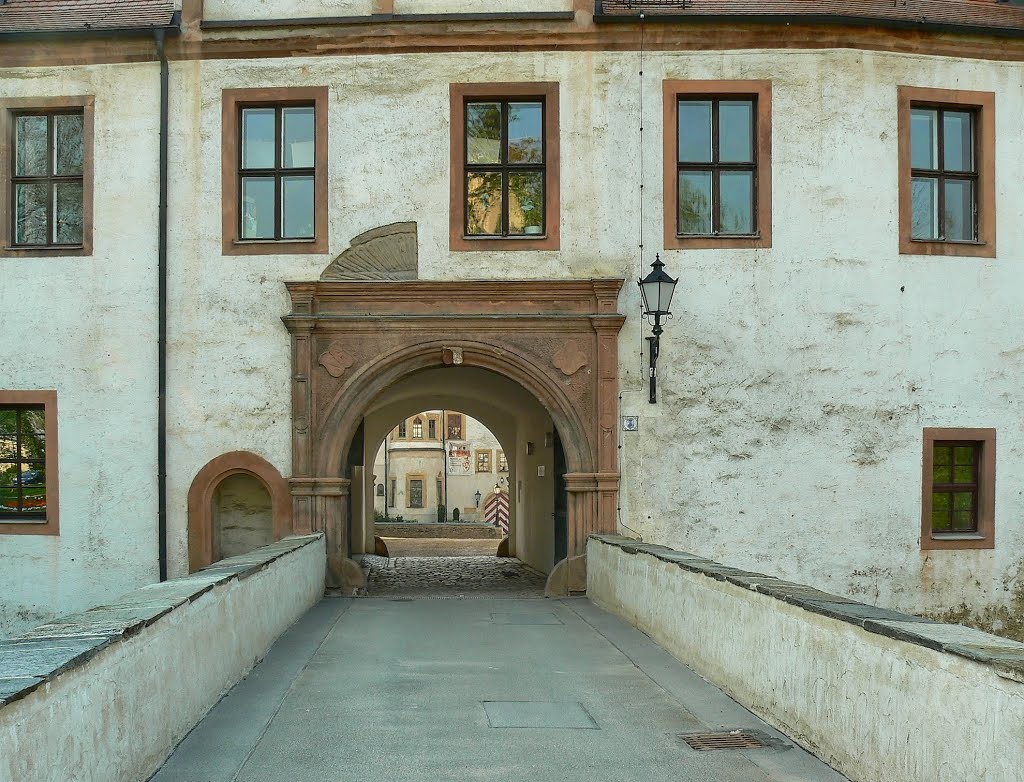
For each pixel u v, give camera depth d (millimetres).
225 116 13547
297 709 6715
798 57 13477
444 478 59125
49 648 4328
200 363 13406
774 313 13375
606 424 13211
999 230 13852
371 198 13484
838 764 5344
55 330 13531
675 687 7465
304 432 13211
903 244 13555
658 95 13422
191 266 13484
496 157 13625
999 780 3834
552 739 6051
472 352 13328
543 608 11938
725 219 13602
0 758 3428
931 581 13469
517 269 13398
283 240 13508
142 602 5746
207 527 13281
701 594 7898
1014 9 14156
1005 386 13734
